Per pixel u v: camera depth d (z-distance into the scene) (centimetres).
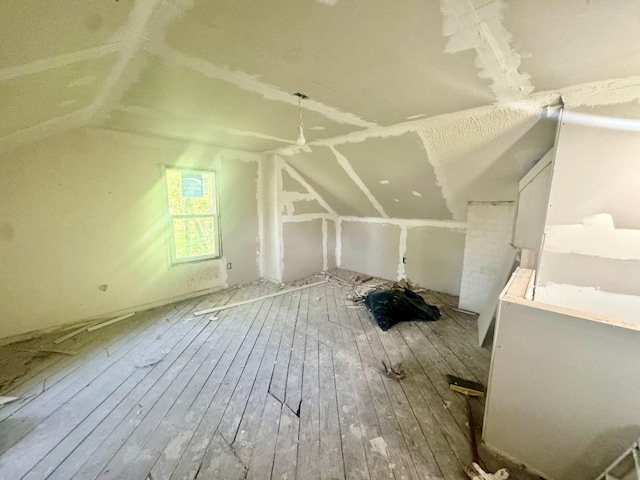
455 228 379
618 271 163
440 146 249
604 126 158
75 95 172
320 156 351
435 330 287
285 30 108
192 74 151
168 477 134
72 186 272
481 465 142
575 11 91
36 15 88
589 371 120
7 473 135
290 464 142
